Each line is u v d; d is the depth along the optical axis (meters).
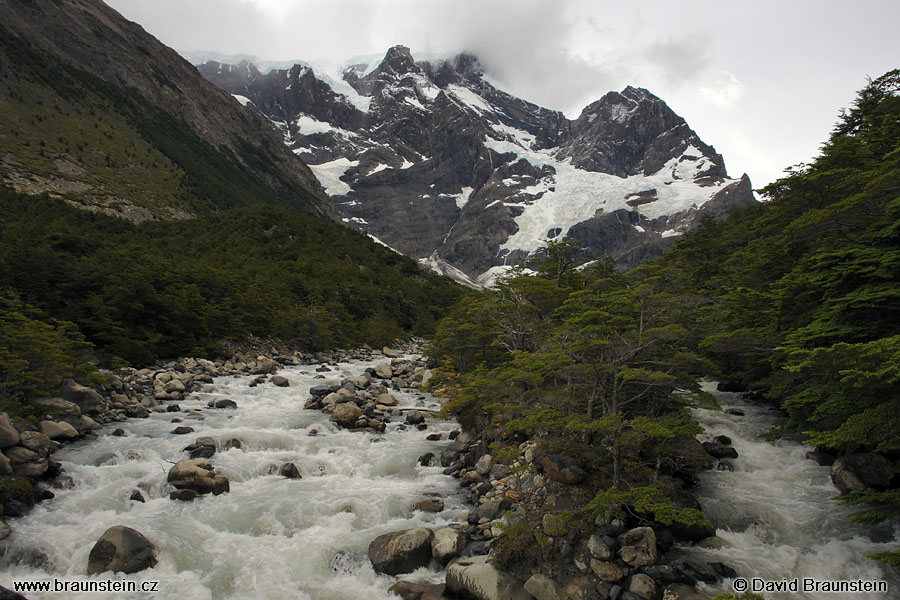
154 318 43.91
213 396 34.47
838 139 30.94
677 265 34.12
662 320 20.39
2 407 20.97
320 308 71.19
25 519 16.12
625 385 20.06
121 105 193.38
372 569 14.98
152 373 37.53
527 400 22.42
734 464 21.67
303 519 17.58
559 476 17.58
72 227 73.19
